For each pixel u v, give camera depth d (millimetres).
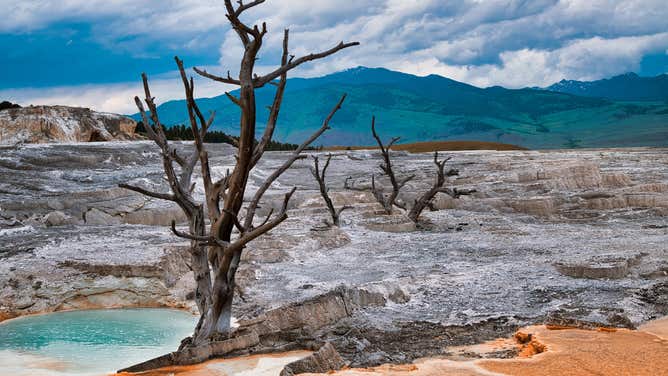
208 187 11242
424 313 13117
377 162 49031
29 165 34500
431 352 10422
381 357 9992
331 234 21328
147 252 17438
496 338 11320
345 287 13297
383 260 18516
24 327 13539
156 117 11328
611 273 15500
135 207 26453
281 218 10289
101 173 34281
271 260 18406
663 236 21641
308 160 49094
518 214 29172
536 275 15883
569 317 12250
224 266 10773
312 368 9266
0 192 27625
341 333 11656
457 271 16578
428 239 22156
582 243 20438
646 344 10164
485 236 22688
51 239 20109
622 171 40031
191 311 15031
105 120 51469
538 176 36781
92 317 14484
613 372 8773
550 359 9383
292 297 14609
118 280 15852
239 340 10633
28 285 15500
